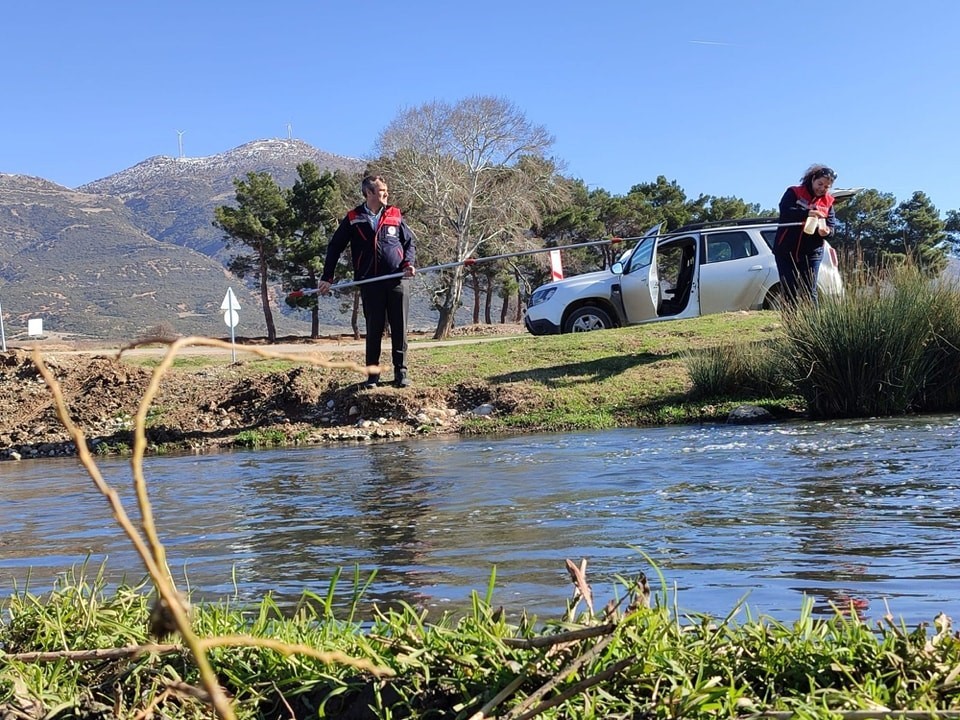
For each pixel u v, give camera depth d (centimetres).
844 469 721
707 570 435
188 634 119
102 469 1030
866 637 285
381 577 452
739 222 1711
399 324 1327
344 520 617
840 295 1218
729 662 277
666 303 1730
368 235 1311
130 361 1636
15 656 302
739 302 1670
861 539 487
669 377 1309
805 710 240
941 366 1186
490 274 6062
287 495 746
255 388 1375
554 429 1189
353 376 1388
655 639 277
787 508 580
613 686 258
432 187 4806
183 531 606
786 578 415
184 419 1323
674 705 247
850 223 6862
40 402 1427
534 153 4878
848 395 1160
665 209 6994
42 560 531
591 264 6662
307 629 322
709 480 702
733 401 1230
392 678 275
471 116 4800
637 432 1086
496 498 670
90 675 307
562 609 381
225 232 5653
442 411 1288
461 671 274
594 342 1504
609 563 457
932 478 665
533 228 5975
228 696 289
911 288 1198
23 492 852
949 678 258
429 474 820
